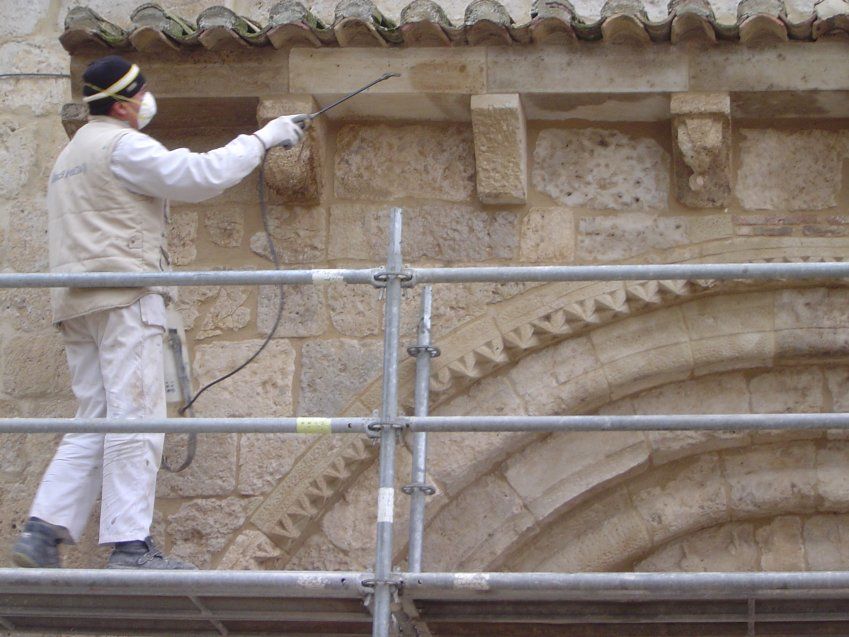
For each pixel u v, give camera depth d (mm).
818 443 7152
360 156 7410
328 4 7887
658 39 7012
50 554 6031
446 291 7152
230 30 7070
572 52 7082
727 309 7121
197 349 7246
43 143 7840
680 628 6367
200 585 5500
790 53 6988
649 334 7102
